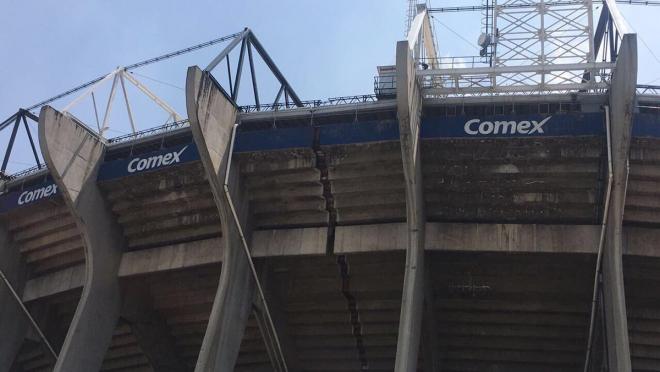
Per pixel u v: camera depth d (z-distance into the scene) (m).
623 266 22.66
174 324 28.67
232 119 24.78
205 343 22.34
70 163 25.77
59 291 29.00
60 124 25.48
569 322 24.55
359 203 24.11
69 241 29.22
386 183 23.48
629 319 23.64
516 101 22.64
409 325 20.77
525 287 24.05
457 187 23.22
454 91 23.44
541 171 22.28
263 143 23.92
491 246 22.70
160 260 26.28
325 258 24.75
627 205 22.09
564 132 21.42
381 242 23.31
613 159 20.58
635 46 19.39
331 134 23.20
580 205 22.67
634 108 21.16
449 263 24.11
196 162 24.56
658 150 21.20
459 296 24.91
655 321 23.45
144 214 26.92
